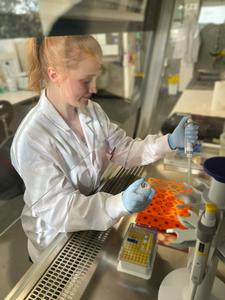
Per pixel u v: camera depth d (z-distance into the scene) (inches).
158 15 63.1
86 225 29.6
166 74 93.7
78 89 31.0
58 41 25.0
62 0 19.9
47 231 34.1
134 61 80.4
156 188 36.9
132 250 26.2
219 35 86.7
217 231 17.7
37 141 32.3
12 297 22.7
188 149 39.9
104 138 43.3
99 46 31.2
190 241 23.0
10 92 34.6
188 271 23.9
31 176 31.4
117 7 39.2
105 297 23.3
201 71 96.1
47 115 34.4
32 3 16.5
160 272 25.8
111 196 31.2
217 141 51.2
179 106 75.7
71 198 31.2
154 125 63.4
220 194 17.7
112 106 66.1
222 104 70.8
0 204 33.2
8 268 30.9
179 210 26.9
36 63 28.8
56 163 33.1
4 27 15.7
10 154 33.8
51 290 23.4
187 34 91.7
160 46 68.3
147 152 43.6
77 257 27.0
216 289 23.5
